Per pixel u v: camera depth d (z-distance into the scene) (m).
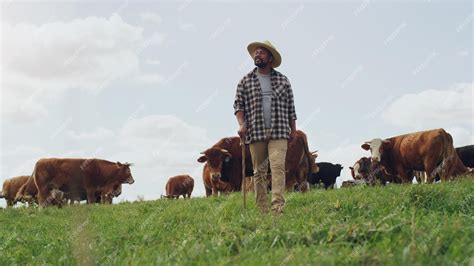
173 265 4.53
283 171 8.73
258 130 8.81
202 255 4.61
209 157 18.92
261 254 4.52
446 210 7.59
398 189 10.30
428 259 3.74
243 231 5.89
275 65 9.10
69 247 6.21
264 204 8.98
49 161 23.98
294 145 17.92
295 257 4.14
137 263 4.79
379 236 4.65
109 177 27.05
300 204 9.86
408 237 4.44
